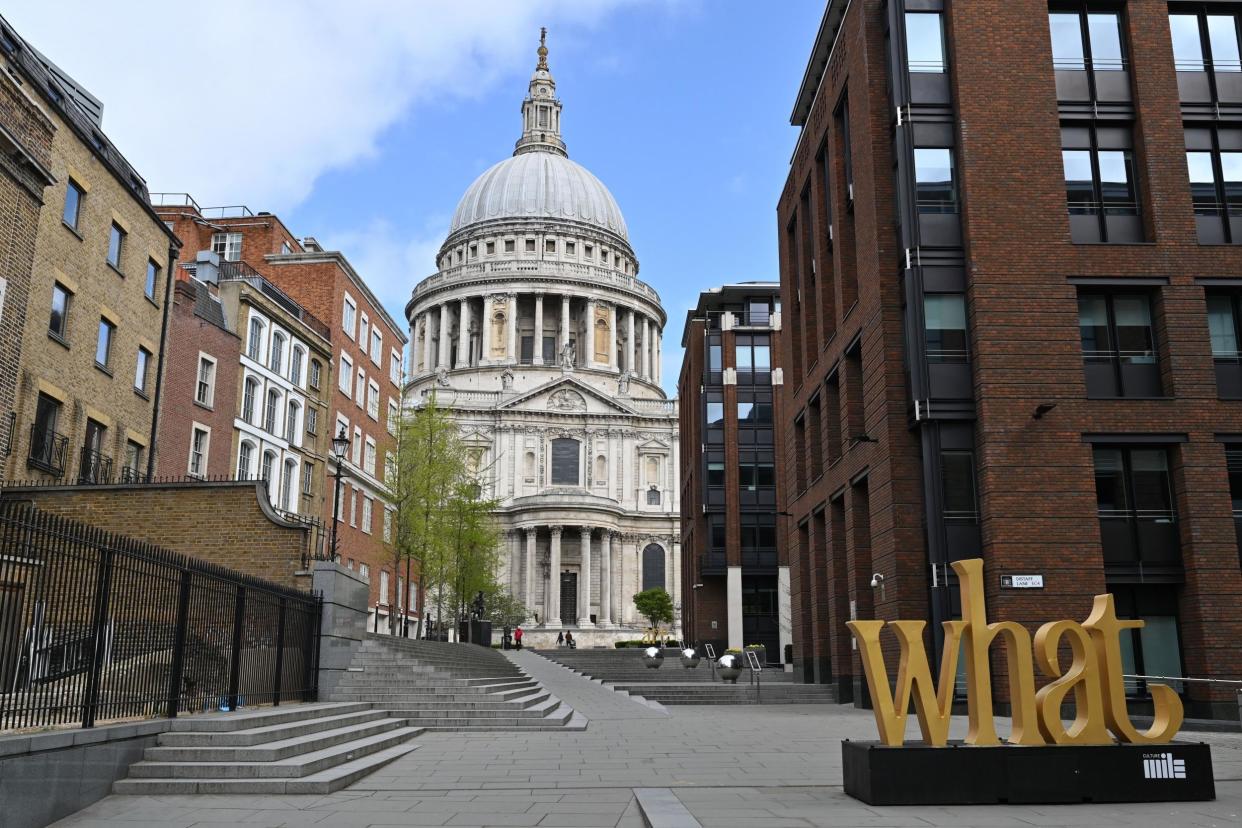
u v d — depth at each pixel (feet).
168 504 88.28
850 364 106.42
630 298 416.46
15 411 87.56
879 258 93.20
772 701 114.62
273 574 86.17
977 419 85.15
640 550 342.44
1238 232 88.79
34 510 39.17
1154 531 83.46
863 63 98.37
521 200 437.58
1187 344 85.56
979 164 87.92
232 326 137.18
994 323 84.89
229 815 38.14
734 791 43.65
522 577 331.36
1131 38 91.04
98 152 101.71
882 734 42.01
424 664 88.53
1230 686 79.00
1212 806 39.58
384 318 199.72
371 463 190.60
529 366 386.73
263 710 58.75
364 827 35.65
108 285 104.22
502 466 346.13
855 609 102.47
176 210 172.55
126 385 107.96
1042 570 80.38
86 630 45.32
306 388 159.02
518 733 70.03
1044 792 40.11
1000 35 90.43
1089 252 86.79
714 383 208.54
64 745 38.34
